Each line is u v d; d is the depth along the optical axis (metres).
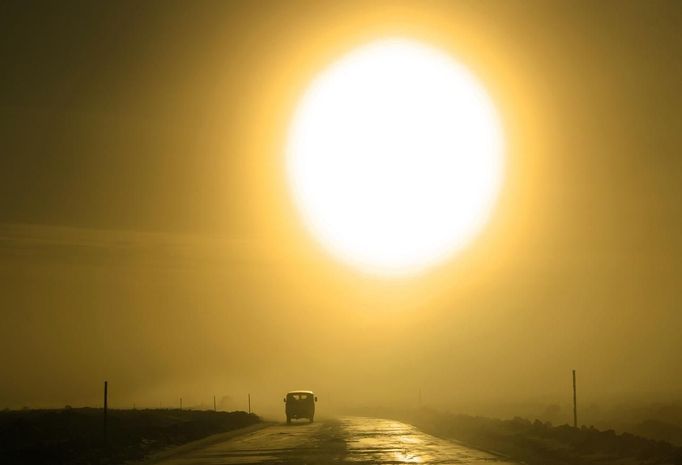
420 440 187.50
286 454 154.62
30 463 153.88
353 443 179.25
